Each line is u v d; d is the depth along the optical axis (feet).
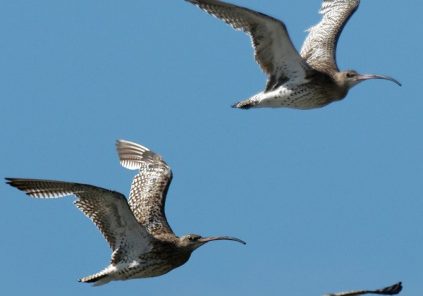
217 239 61.21
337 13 77.20
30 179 53.78
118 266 58.65
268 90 69.05
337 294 41.39
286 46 67.21
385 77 71.92
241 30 65.72
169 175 64.75
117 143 67.36
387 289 42.78
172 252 59.98
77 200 56.13
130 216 57.16
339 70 72.33
